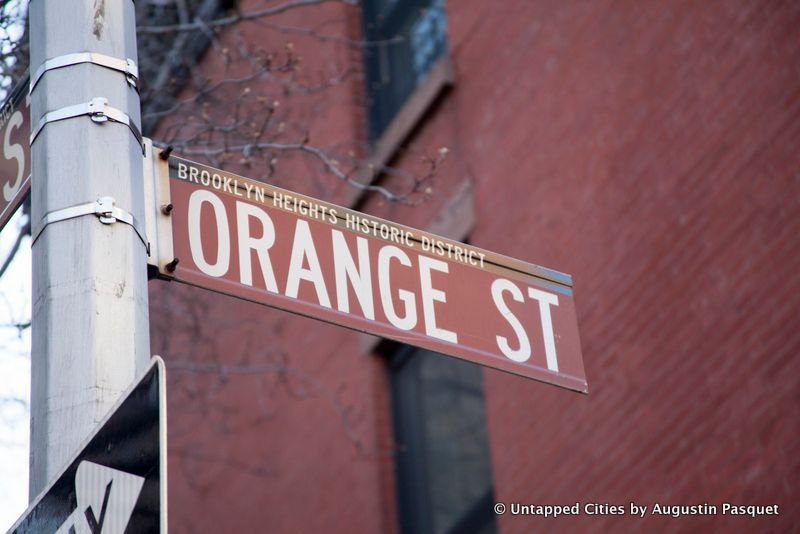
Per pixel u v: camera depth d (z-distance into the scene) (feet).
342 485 35.01
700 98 25.61
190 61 32.60
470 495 30.83
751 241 23.58
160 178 11.87
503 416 29.14
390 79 37.17
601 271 27.04
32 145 11.62
